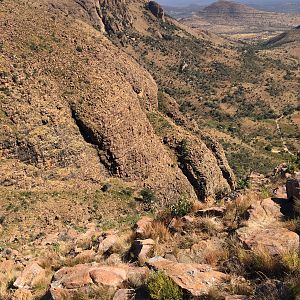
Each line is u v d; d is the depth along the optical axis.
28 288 12.05
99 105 50.84
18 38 51.16
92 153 49.22
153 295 8.20
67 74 51.34
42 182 42.56
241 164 88.00
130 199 46.91
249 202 13.59
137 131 54.50
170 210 15.81
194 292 8.09
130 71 64.12
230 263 9.30
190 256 10.62
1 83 43.81
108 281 9.70
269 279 7.97
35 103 45.12
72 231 27.75
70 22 62.91
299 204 11.27
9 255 21.62
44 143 43.88
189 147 59.97
